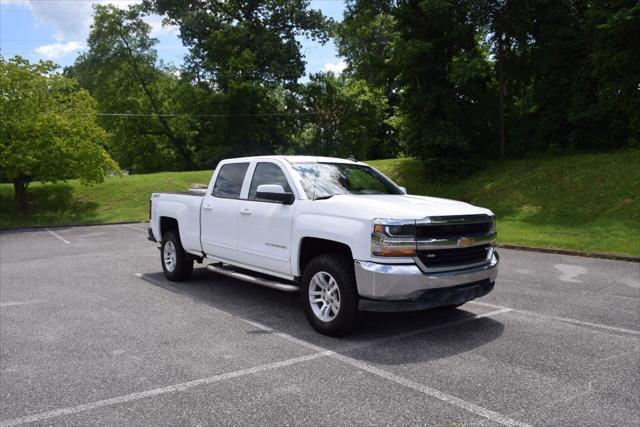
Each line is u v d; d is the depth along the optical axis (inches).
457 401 153.6
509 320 246.5
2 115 869.8
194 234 308.5
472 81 999.6
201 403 153.7
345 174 263.7
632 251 471.2
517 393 159.3
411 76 1002.7
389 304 198.1
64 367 184.7
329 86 1642.5
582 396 157.0
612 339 216.1
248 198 270.7
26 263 438.3
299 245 231.0
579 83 902.4
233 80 1526.8
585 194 710.5
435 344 208.4
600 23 789.9
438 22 959.0
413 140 1034.1
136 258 461.4
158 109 1862.7
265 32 1657.2
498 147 1062.4
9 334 225.3
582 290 320.8
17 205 966.4
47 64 944.3
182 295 301.6
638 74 754.8
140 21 1724.9
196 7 1669.5
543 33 960.3
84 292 312.2
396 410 147.6
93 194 1098.1
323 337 218.5
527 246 537.3
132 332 226.7
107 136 1016.9
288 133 1766.7
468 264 216.1
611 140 890.7
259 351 200.4
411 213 202.8
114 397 158.7
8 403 155.1
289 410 148.3
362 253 201.0
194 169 1951.3
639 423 139.6
